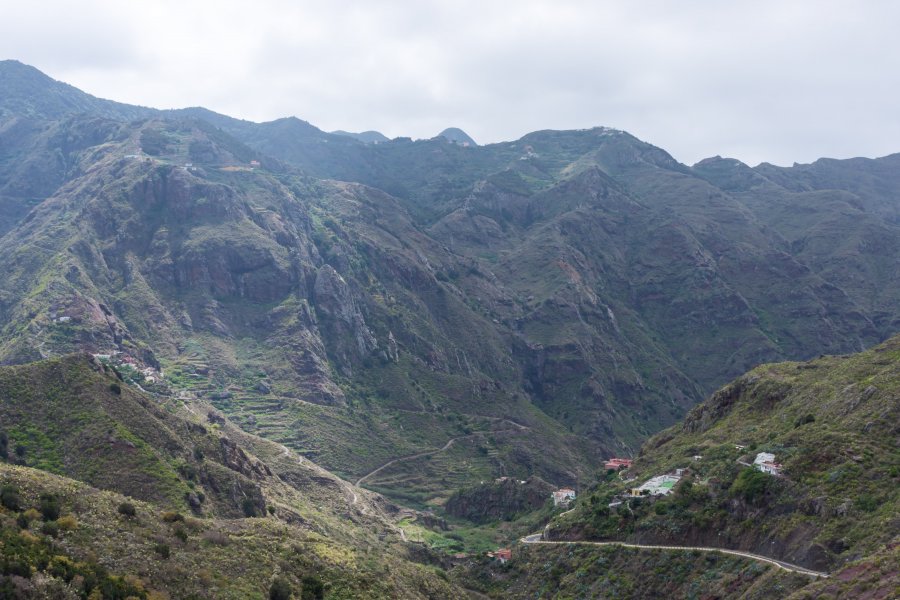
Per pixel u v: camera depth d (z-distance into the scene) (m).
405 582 138.12
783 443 151.00
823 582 107.25
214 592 106.44
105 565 101.81
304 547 131.00
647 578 139.88
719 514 143.25
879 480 128.88
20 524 103.56
